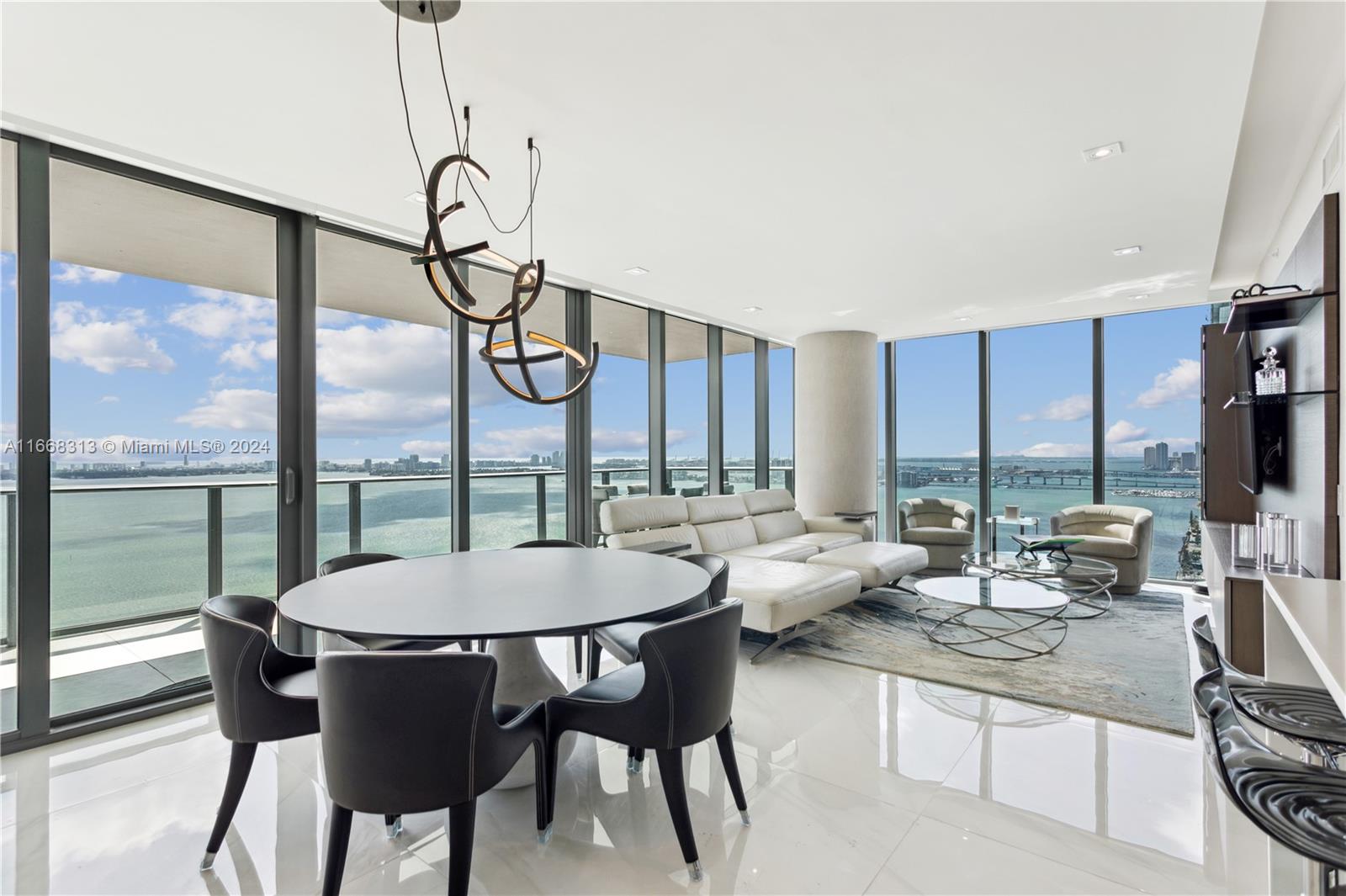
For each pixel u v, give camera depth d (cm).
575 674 350
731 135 261
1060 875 180
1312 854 101
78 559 286
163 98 232
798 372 694
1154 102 237
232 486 329
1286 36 228
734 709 300
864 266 441
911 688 324
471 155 278
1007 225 364
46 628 270
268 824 209
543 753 196
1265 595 182
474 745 158
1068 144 269
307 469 348
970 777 235
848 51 207
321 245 368
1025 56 210
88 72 216
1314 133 297
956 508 636
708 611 191
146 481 304
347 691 153
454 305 240
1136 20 192
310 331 348
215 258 323
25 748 262
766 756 253
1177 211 342
